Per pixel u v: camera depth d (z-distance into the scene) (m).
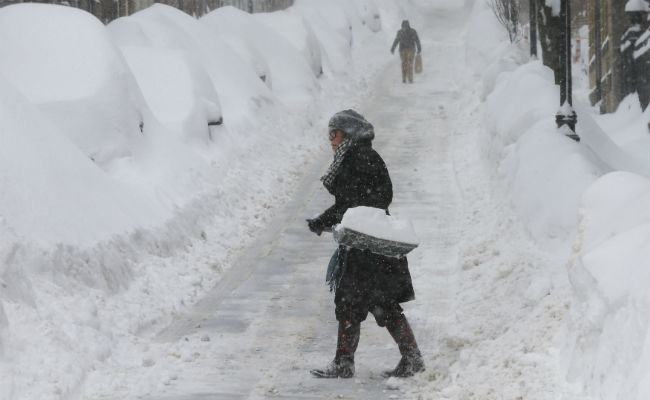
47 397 11.42
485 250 19.88
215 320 16.56
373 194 12.80
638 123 34.94
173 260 20.02
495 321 14.44
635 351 7.87
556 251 17.39
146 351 14.38
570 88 22.81
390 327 12.73
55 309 14.09
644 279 8.15
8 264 13.77
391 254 12.45
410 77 59.44
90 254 16.70
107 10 48.03
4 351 12.10
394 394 11.98
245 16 49.41
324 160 35.59
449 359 13.03
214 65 38.66
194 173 26.31
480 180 28.30
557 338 10.55
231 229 24.31
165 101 30.45
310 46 53.78
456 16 98.75
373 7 85.06
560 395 9.22
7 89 19.19
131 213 20.08
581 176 18.72
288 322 16.30
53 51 24.84
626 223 10.11
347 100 51.62
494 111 31.09
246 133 34.97
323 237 23.72
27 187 16.66
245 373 13.19
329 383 12.61
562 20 22.84
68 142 20.03
